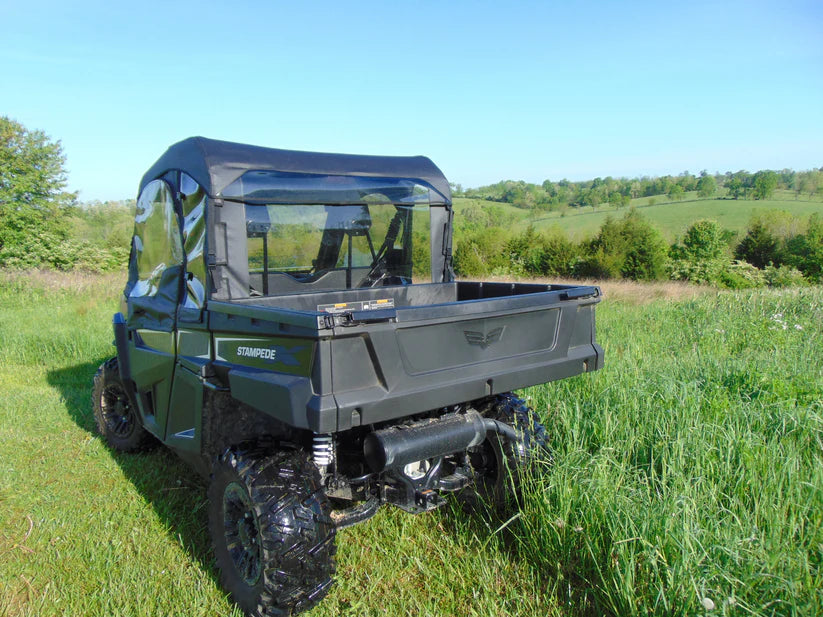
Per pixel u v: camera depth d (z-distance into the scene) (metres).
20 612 2.96
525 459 3.43
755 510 3.00
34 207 31.14
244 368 2.88
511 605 2.90
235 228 3.30
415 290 4.15
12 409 6.07
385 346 2.56
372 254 4.02
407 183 4.07
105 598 3.01
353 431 3.28
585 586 3.02
